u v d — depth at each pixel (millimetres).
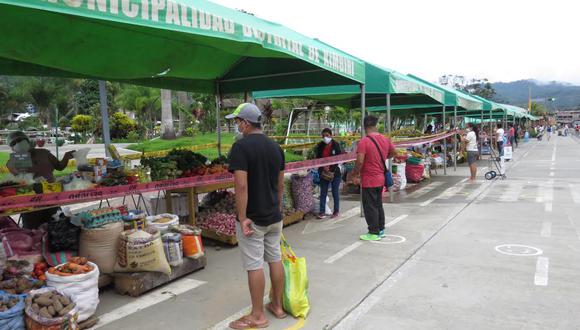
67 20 4625
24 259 4211
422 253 5766
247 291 4594
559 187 11438
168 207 6566
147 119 43156
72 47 5391
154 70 6895
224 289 4652
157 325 3826
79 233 4566
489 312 3938
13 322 3264
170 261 4812
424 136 14711
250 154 3562
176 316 4004
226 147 11039
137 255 4422
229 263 5535
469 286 4566
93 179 5324
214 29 4074
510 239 6355
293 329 3691
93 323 3836
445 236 6605
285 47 5242
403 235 6730
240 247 3729
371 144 6340
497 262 5320
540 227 7051
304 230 7207
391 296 4363
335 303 4223
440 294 4375
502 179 13352
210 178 6090
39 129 38312
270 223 3688
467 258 5504
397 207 9047
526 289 4453
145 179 5770
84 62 5957
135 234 4559
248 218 3629
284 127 27641
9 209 4258
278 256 3881
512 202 9344
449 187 11883
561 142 37938
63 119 44688
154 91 39500
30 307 3338
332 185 8109
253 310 3768
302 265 4008
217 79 8820
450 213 8312
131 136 37594
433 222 7566
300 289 3932
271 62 7809
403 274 4984
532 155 23016
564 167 16609
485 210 8531
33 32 4773
